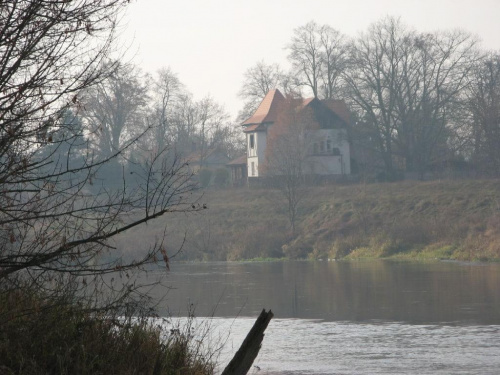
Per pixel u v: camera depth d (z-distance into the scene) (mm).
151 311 36719
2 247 29297
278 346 68188
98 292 34875
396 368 57500
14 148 28734
